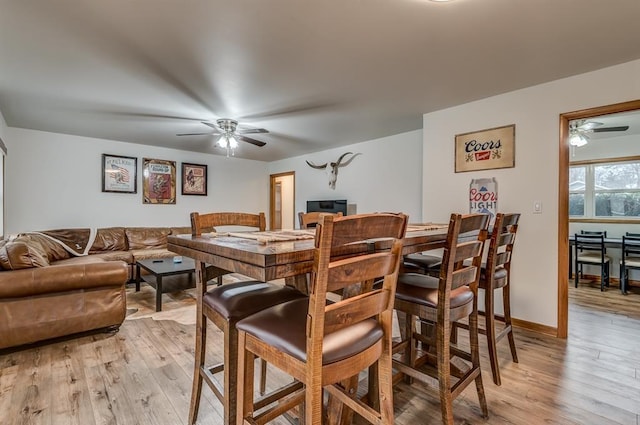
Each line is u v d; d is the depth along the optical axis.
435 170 3.55
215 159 6.32
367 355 0.99
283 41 2.11
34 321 2.42
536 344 2.56
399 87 2.88
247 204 6.79
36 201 4.49
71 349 2.44
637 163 4.77
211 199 6.26
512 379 2.02
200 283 1.53
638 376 2.06
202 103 3.26
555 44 2.15
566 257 2.71
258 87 2.86
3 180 3.87
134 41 2.10
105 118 3.81
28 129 4.39
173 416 1.65
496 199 3.08
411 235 1.52
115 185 5.13
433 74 2.62
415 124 4.06
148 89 2.89
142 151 5.40
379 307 1.02
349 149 5.33
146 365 2.19
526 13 1.80
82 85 2.80
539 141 2.83
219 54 2.28
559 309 2.71
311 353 0.85
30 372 2.09
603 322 3.08
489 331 1.95
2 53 2.25
